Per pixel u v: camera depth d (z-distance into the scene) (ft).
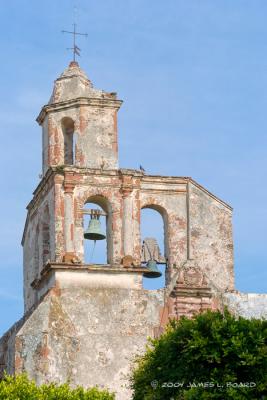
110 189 198.70
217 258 202.49
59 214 196.13
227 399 164.55
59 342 190.29
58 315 191.72
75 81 203.92
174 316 196.34
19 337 190.39
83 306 193.36
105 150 200.75
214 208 204.33
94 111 201.87
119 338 193.06
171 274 199.62
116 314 194.29
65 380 188.96
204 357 166.81
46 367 188.34
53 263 193.47
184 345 169.58
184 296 197.57
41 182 201.26
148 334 194.18
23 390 171.83
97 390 177.17
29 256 208.03
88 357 191.11
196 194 203.51
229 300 199.31
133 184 199.62
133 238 197.88
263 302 200.23
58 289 193.57
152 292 196.75
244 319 170.81
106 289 195.11
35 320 191.21
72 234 195.83
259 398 165.17
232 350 166.50
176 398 167.94
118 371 191.52
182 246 201.36
